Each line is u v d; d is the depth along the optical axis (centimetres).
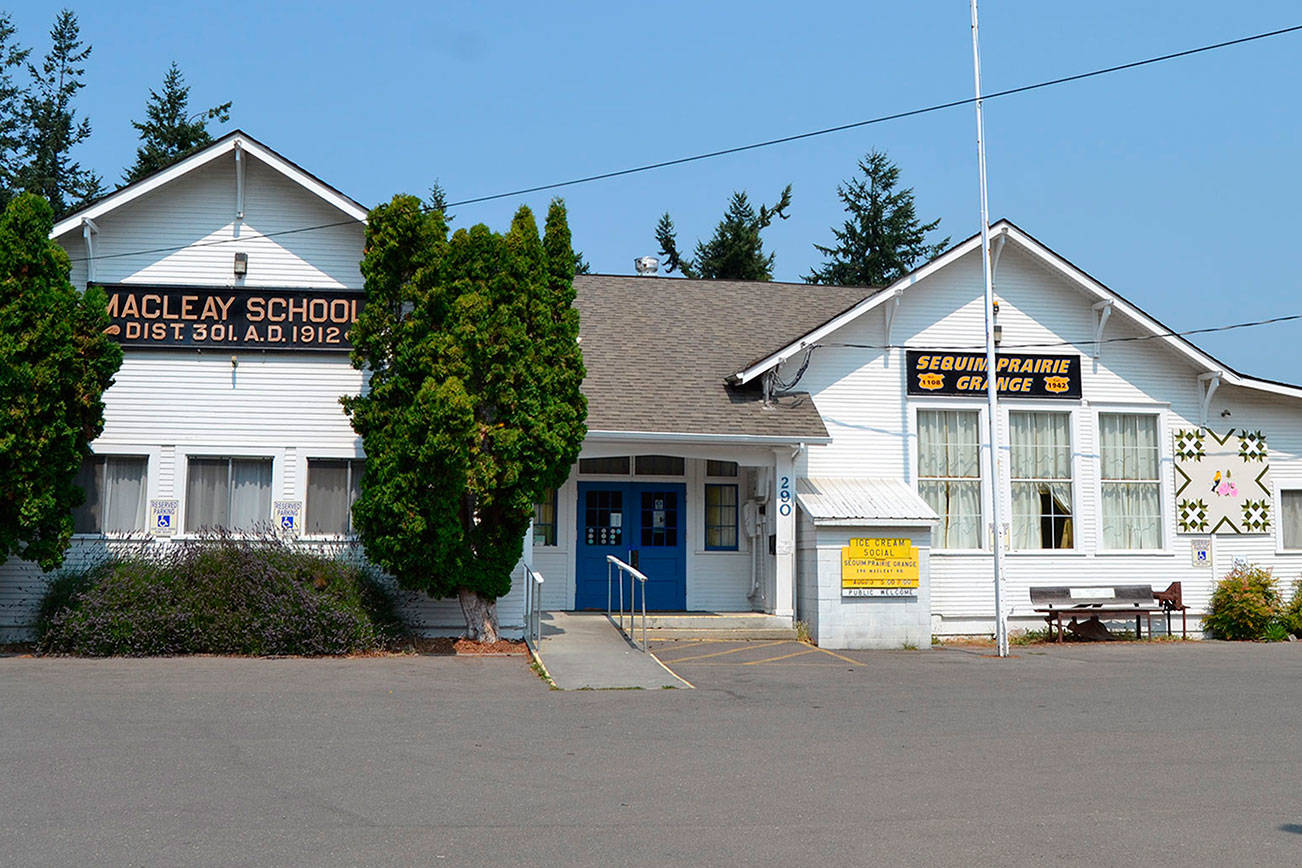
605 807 805
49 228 1680
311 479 1884
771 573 2045
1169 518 2239
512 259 1719
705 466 2178
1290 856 696
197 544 1744
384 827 745
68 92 4934
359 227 1920
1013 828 757
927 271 2158
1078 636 2130
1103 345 2253
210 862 663
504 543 1725
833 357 2162
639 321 2316
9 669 1488
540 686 1419
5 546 1630
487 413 1730
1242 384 2244
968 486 2195
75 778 874
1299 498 2320
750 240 5175
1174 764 971
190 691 1317
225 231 1906
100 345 1692
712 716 1211
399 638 1758
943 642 2091
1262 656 1858
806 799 834
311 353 1892
